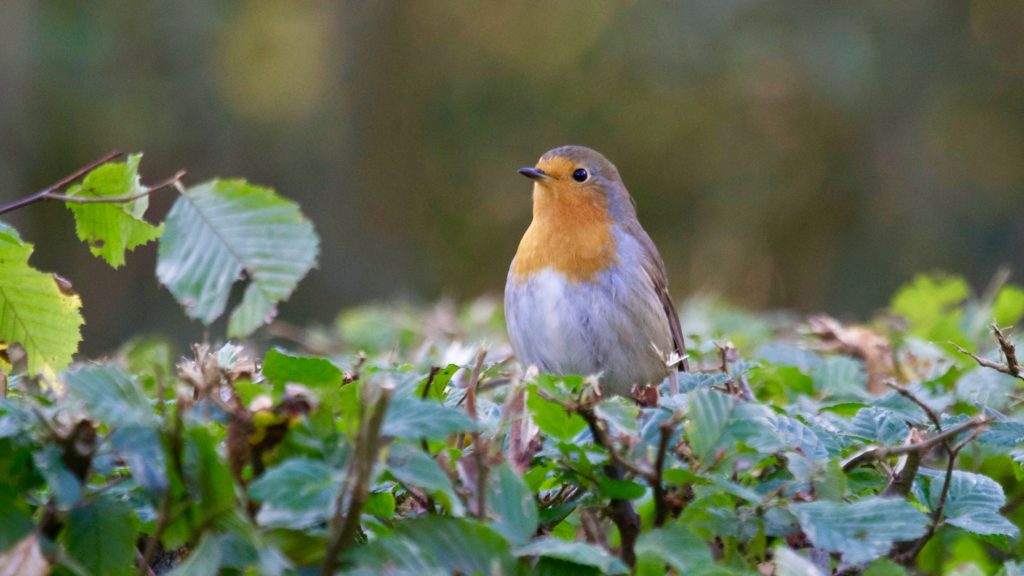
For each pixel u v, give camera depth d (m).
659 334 10.50
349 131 29.66
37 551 3.70
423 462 4.02
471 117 30.44
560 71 29.98
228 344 5.40
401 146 30.19
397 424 3.99
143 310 25.36
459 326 11.62
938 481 5.18
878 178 27.92
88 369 4.03
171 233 4.64
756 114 28.56
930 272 27.25
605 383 10.43
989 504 5.08
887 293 27.42
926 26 27.41
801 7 26.84
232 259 4.56
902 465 5.03
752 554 4.65
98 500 4.19
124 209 5.23
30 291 5.12
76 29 25.53
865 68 26.42
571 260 10.35
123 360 7.15
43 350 5.19
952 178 27.72
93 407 3.92
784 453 4.70
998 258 27.31
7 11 24.75
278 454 4.15
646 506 5.18
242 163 27.69
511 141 30.33
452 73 30.62
